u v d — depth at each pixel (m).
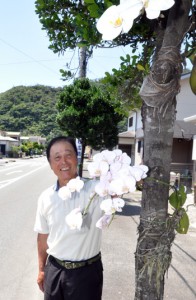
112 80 3.04
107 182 1.63
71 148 2.43
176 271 5.10
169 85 1.60
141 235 1.74
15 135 70.62
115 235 7.09
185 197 1.76
